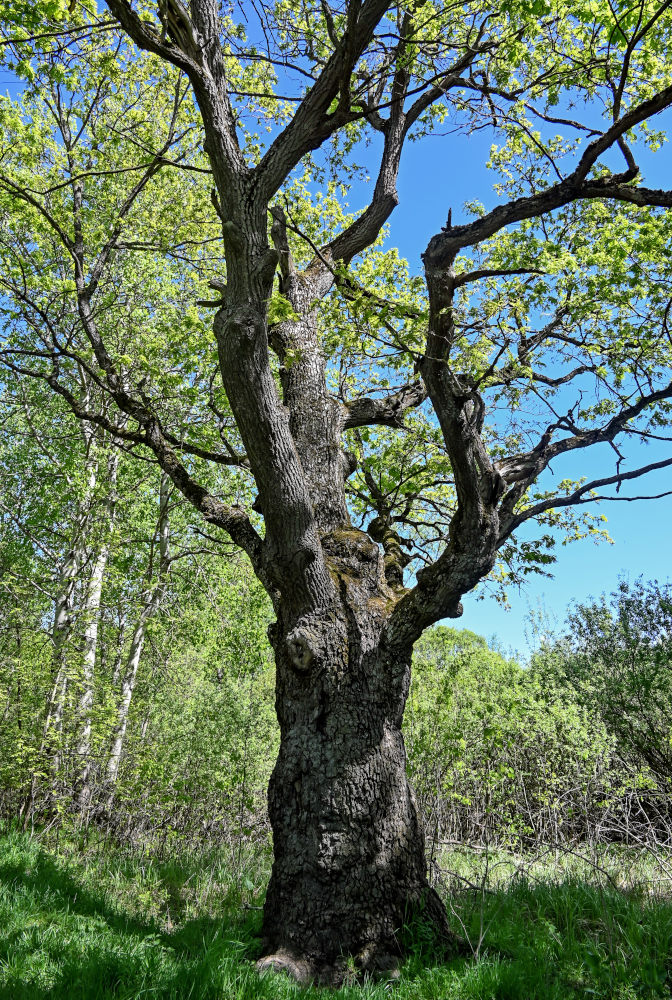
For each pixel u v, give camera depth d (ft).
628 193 16.79
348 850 17.30
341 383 28.30
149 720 39.37
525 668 47.75
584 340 23.26
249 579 48.24
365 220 27.86
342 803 17.71
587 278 20.90
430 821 27.99
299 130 17.89
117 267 41.39
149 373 25.86
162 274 41.42
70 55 23.71
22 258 36.01
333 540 21.74
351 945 16.47
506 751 34.71
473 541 18.53
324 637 19.02
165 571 42.80
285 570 19.35
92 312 30.68
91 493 38.65
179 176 38.70
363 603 20.12
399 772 18.88
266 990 12.96
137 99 34.47
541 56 21.29
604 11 18.40
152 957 13.52
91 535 37.65
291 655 18.80
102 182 37.68
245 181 18.01
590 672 41.47
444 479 30.94
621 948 15.03
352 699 18.74
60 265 37.24
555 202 17.01
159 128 35.78
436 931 17.08
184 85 31.94
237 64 29.43
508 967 13.94
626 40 16.85
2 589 37.81
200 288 37.19
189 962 13.65
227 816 35.22
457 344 19.26
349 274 21.29
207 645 47.78
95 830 30.27
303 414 23.89
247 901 22.13
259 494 19.13
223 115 18.34
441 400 17.37
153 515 46.93
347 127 30.30
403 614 19.27
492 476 18.60
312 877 17.16
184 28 17.62
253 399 18.15
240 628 48.11
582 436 23.85
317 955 16.30
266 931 17.52
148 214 36.68
